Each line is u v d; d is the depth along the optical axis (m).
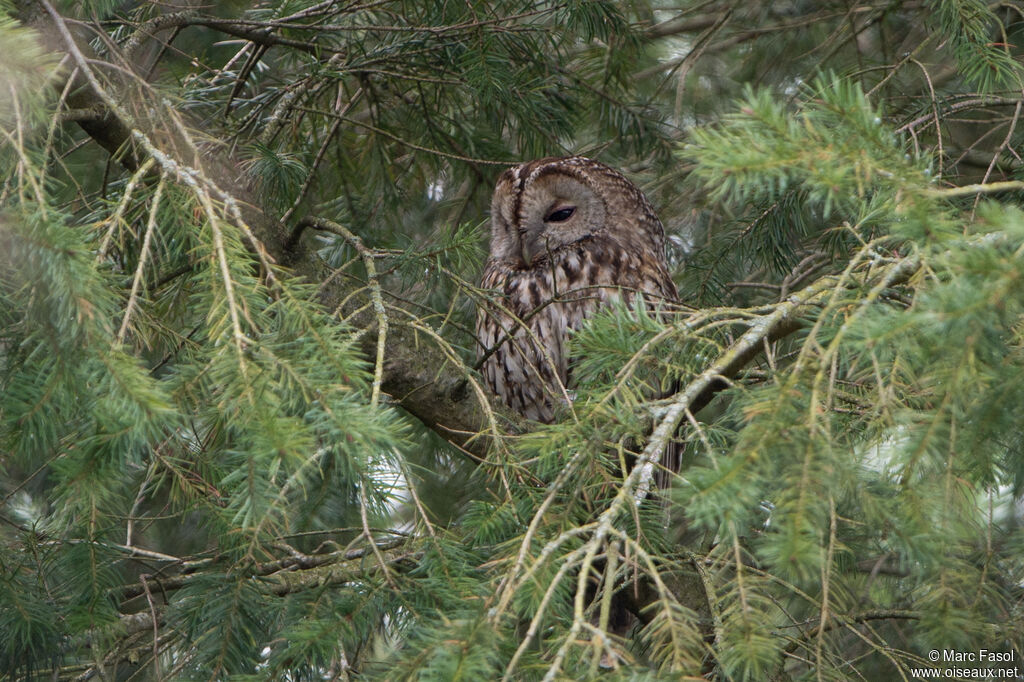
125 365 4.41
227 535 5.98
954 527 4.25
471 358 10.23
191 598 6.03
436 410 7.66
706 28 12.37
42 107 4.99
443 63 9.02
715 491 4.06
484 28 8.55
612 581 4.19
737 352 4.97
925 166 4.57
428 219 11.72
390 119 10.09
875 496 4.34
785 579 5.02
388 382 7.59
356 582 5.56
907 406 4.81
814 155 4.38
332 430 4.37
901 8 11.00
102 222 4.97
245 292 4.85
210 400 4.65
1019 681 5.95
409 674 4.28
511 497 5.39
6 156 5.11
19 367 5.29
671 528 9.01
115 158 5.61
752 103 4.52
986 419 4.12
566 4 8.67
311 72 8.75
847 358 4.58
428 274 7.03
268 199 8.67
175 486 6.06
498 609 4.25
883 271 4.79
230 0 10.35
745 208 10.32
